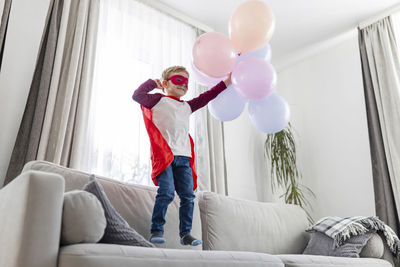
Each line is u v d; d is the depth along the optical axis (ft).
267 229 7.46
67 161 6.97
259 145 12.68
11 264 2.76
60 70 7.41
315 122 11.98
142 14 9.43
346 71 11.50
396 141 9.25
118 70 8.54
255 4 5.34
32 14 7.77
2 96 7.01
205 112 9.89
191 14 10.42
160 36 9.66
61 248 3.14
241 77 5.21
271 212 7.97
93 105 7.90
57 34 7.54
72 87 7.30
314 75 12.39
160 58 9.43
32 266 2.78
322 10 10.21
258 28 5.23
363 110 10.81
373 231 6.79
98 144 7.78
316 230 7.52
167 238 5.68
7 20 6.94
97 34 8.20
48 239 2.94
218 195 7.10
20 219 2.86
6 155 6.79
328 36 11.45
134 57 8.94
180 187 5.51
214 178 9.41
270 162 12.61
